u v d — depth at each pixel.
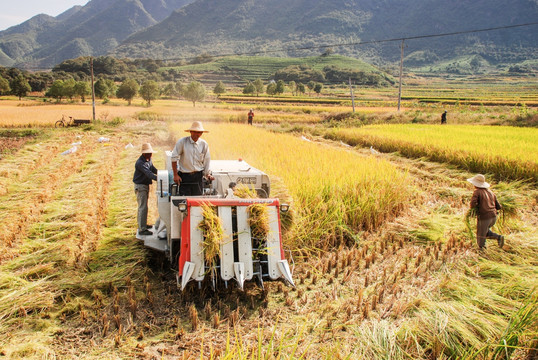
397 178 10.58
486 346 4.39
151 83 76.81
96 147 20.78
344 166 11.41
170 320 5.15
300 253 7.05
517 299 5.54
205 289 5.78
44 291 5.61
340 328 5.04
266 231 5.69
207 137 18.08
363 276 6.54
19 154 17.48
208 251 5.36
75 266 6.51
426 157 17.50
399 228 8.55
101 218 8.80
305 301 5.70
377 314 5.34
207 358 4.36
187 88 75.06
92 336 4.77
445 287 6.04
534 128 27.03
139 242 7.48
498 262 7.17
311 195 8.60
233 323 5.06
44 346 4.51
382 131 25.02
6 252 6.93
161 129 30.33
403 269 6.61
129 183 12.31
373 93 137.25
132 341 4.64
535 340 4.58
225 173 6.86
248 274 5.50
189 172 6.55
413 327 4.87
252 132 21.36
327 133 27.86
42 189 11.29
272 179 9.15
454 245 7.84
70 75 125.44
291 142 17.19
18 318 5.03
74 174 13.44
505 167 13.96
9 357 4.27
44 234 7.73
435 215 9.48
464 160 15.38
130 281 5.96
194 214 5.55
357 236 8.05
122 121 34.59
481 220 7.66
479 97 99.56
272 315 5.35
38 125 33.25
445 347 4.61
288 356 4.42
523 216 9.70
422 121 36.00
